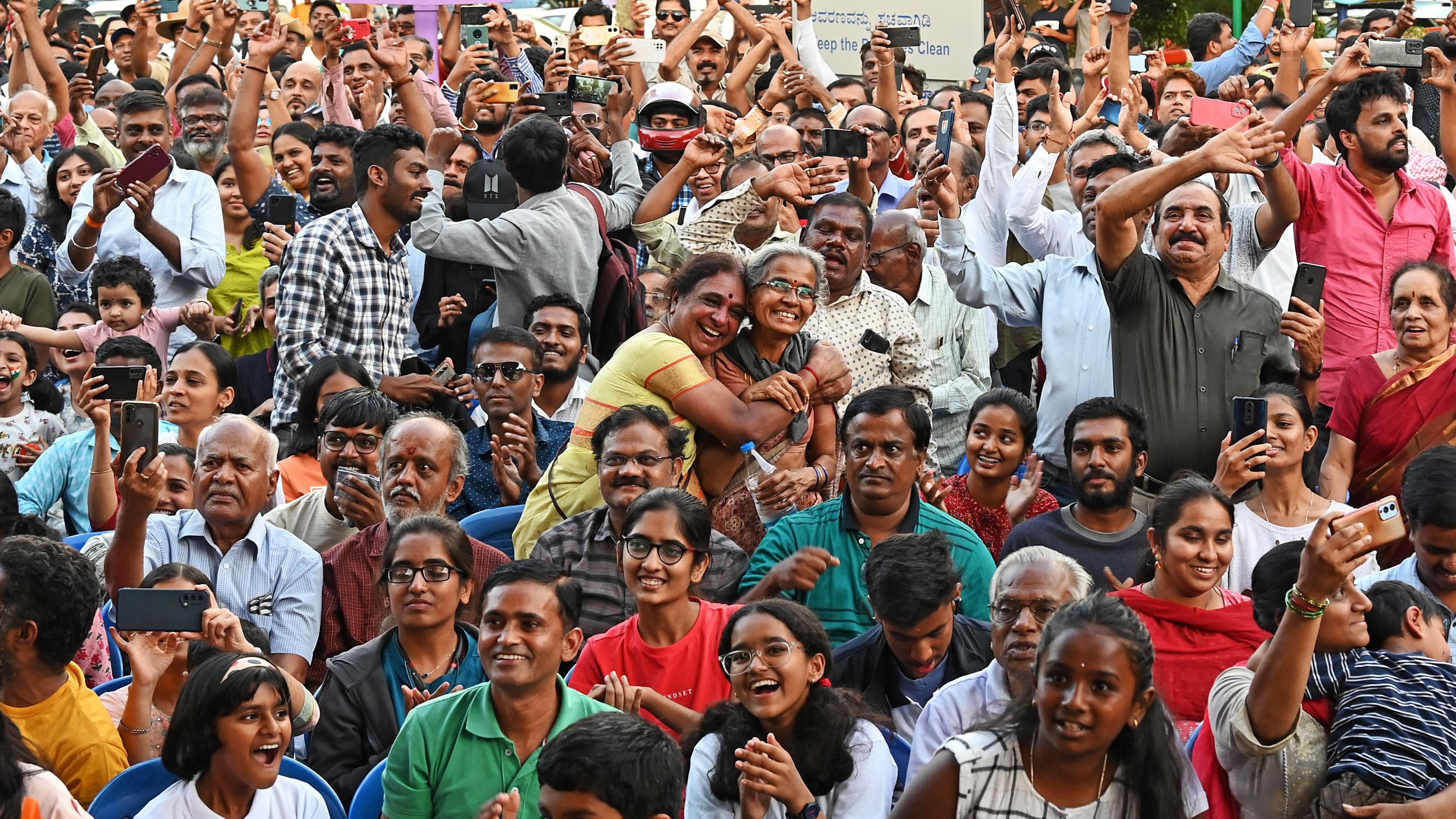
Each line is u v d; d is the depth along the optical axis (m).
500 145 12.20
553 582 7.30
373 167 11.19
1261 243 11.50
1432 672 6.91
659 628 8.04
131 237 13.61
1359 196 11.38
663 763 6.19
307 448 10.60
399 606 8.06
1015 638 7.19
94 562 9.30
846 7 17.05
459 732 7.28
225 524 9.11
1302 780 6.73
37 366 12.05
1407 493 8.41
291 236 12.83
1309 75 17.72
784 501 8.98
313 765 7.95
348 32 16.28
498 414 10.70
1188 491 8.16
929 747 7.26
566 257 11.50
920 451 8.81
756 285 9.14
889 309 11.13
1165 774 5.98
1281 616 7.11
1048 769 6.03
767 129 13.54
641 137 13.04
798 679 7.00
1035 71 16.73
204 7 17.88
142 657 7.79
